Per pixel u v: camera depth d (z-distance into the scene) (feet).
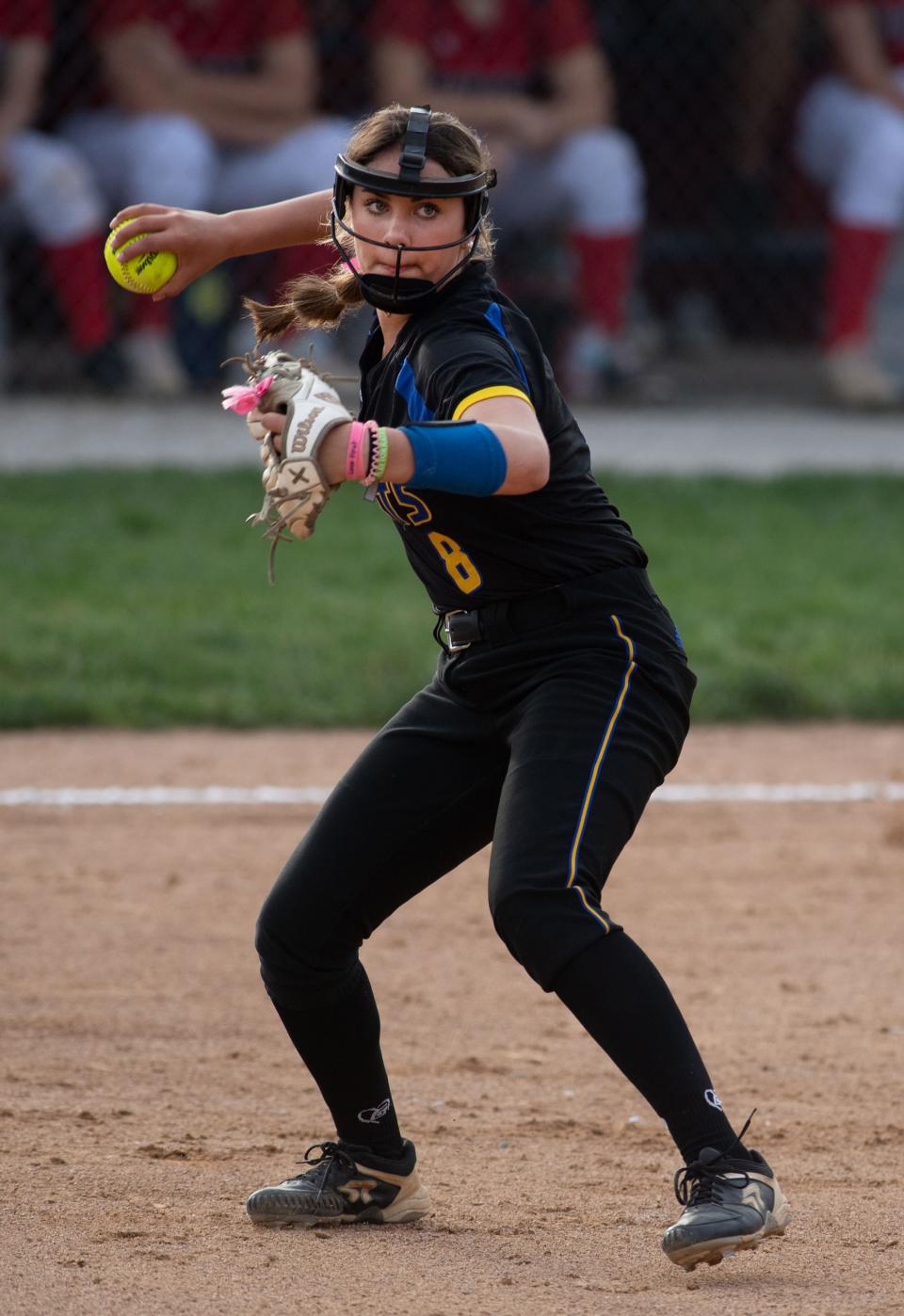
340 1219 38.65
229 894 66.03
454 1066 50.34
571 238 164.76
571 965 34.06
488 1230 38.63
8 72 144.87
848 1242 38.01
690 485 140.56
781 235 190.60
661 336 202.39
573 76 158.20
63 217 147.84
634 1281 35.55
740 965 59.62
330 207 41.14
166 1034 52.42
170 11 149.69
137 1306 33.91
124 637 100.73
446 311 35.12
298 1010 37.73
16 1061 49.60
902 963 60.13
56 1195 40.04
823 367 189.67
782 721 94.38
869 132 170.71
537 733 35.55
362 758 38.22
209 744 87.81
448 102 154.40
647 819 76.79
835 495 140.15
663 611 37.65
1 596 107.04
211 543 122.01
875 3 170.91
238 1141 44.19
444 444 31.73
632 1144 44.75
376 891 37.47
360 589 113.80
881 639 104.83
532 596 36.29
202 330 163.02
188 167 147.43
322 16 163.22
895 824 73.82
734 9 184.14
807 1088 48.57
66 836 72.64
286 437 32.09
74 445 145.79
